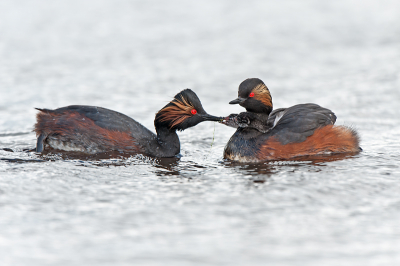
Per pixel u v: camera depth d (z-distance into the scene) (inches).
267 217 311.3
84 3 1230.3
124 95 721.6
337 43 1006.4
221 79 804.6
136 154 494.6
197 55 932.6
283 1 1302.9
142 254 264.4
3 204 334.0
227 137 573.3
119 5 1231.5
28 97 701.9
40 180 388.8
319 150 488.1
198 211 321.4
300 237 283.9
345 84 768.9
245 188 370.0
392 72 818.8
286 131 488.1
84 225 299.9
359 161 451.5
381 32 1071.0
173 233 288.5
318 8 1254.3
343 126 507.5
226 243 276.5
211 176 410.0
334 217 310.7
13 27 1045.8
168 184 382.9
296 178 395.9
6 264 255.3
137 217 311.9
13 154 478.0
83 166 438.9
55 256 263.1
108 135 497.4
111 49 951.0
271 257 261.7
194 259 259.6
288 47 983.0
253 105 501.7
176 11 1204.5
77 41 989.2
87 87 753.0
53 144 503.8
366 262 257.4
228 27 1101.7
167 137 507.5
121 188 371.2
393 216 311.4
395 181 381.1
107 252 266.5
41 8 1181.1
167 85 770.2
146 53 936.9
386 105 665.6
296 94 727.1
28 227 297.4
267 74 829.8
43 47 947.3
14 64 853.2
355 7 1263.5
